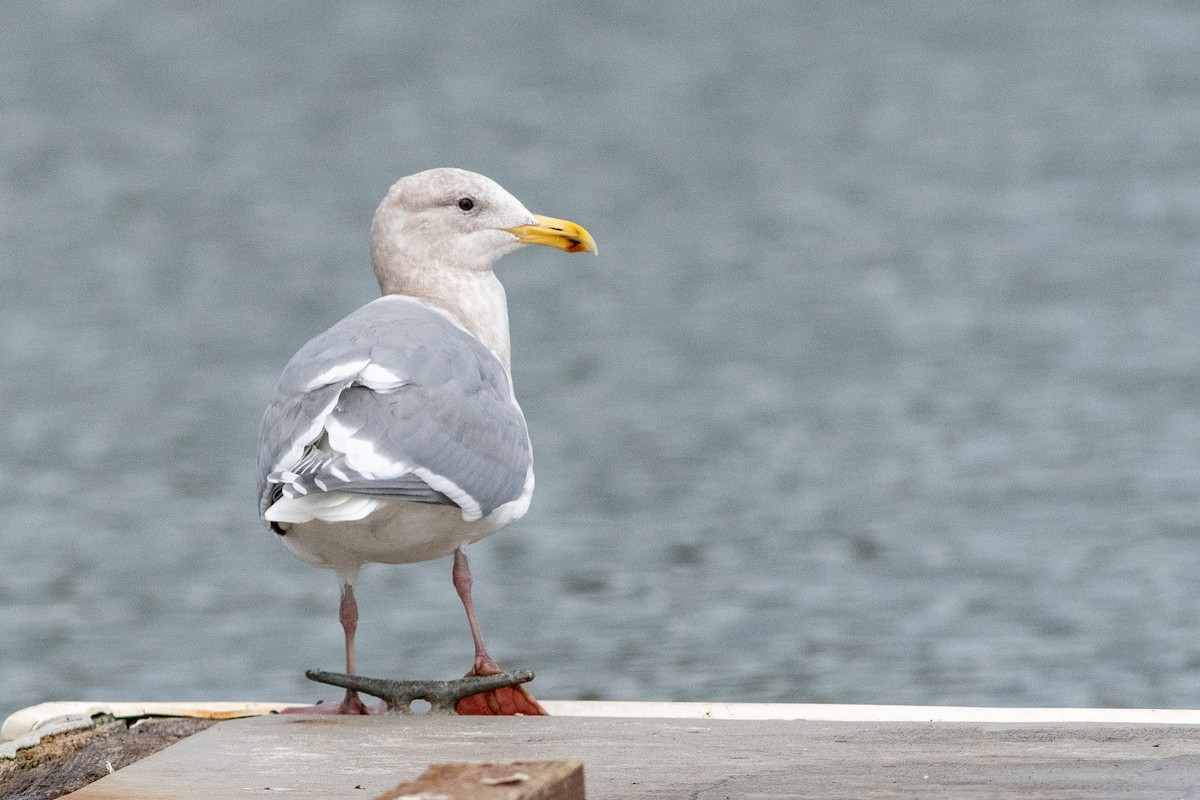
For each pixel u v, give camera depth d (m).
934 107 52.84
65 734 7.12
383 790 5.64
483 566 15.22
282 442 6.77
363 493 6.61
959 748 5.95
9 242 35.44
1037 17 70.25
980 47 64.31
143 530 16.78
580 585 14.53
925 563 14.83
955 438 19.41
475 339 7.66
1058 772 5.61
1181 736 6.00
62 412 21.88
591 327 27.06
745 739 6.18
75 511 17.52
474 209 8.09
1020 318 26.11
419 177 8.14
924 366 23.23
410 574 15.05
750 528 16.19
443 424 6.92
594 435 20.27
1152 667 12.06
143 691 12.30
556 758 6.00
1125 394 21.06
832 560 15.05
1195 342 23.84
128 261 33.41
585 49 67.94
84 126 51.78
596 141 49.66
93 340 26.47
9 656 13.13
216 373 24.11
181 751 6.18
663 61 65.06
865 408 21.03
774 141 48.69
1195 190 37.41
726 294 29.47
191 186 42.47
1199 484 17.03
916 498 17.02
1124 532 15.53
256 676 12.56
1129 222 34.28
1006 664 12.21
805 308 27.84
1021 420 20.11
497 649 12.85
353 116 54.19
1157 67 57.50
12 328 27.39
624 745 6.15
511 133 51.28
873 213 37.25
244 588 14.84
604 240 35.72
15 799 6.47
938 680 11.91
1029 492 17.08
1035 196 37.97
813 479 17.94
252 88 59.44
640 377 23.33
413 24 73.69
